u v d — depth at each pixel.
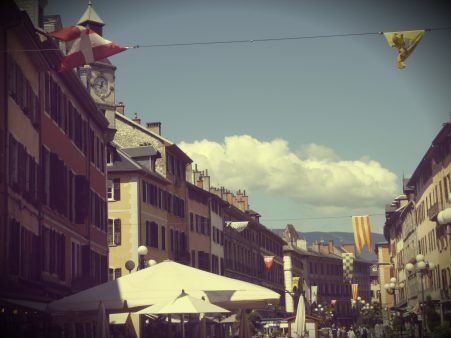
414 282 84.69
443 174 63.94
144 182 67.62
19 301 25.59
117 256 65.06
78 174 42.91
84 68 51.78
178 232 77.25
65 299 21.88
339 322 170.25
